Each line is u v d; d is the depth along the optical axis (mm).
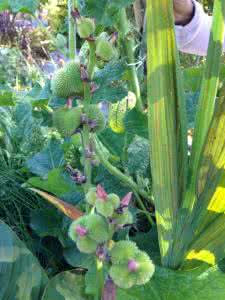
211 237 303
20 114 565
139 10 447
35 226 435
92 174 405
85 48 331
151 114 275
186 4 477
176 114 275
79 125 290
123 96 302
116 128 391
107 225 214
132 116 384
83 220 217
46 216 439
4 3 370
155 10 250
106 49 280
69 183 392
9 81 919
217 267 321
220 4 255
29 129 553
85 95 287
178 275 317
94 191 227
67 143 455
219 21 259
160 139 279
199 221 299
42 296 309
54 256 452
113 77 304
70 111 283
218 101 258
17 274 321
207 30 500
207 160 278
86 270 336
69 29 363
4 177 506
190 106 372
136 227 418
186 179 296
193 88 422
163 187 292
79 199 401
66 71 285
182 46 514
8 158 550
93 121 286
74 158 459
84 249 214
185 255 314
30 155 549
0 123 569
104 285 223
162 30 253
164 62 262
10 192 500
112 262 207
